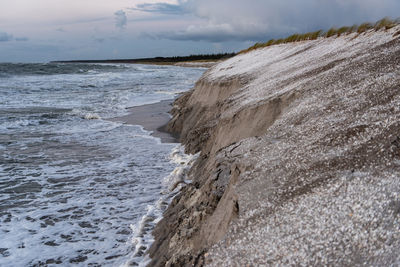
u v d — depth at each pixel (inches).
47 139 685.9
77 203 385.4
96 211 365.1
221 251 185.6
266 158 253.9
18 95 1357.0
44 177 469.4
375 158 187.8
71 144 647.8
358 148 204.8
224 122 449.4
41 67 3120.1
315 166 207.5
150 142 669.3
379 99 257.4
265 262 153.6
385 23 545.0
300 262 140.9
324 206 165.8
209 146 494.6
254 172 239.3
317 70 454.3
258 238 173.3
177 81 2165.4
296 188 197.5
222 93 715.4
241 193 222.8
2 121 844.0
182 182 418.9
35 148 617.3
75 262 273.9
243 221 196.5
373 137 207.8
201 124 660.1
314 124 275.9
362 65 368.2
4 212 364.5
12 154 578.6
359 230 139.3
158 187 428.5
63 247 296.4
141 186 432.5
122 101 1254.3
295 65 597.0
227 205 229.8
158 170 493.0
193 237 242.5
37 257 281.6
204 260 198.7
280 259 149.6
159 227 312.0
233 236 190.1
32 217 353.1
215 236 216.8
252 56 1096.8
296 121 309.3
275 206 192.2
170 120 851.4
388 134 201.5
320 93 344.8
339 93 315.9
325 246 141.1
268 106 391.2
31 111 996.6
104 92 1530.5
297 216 170.9
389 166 175.2
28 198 400.8
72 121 877.8
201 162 441.7
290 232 162.1
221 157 301.3
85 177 467.8
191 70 3932.1
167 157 558.9
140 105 1163.9
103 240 306.5
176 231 269.9
